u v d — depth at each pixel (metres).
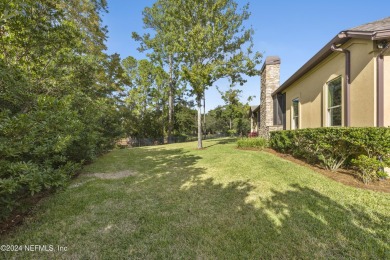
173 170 5.90
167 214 3.10
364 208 2.99
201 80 9.96
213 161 6.91
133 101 25.33
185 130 31.52
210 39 9.80
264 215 2.93
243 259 2.09
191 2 9.72
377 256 2.06
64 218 3.05
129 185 4.61
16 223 2.96
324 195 3.51
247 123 27.88
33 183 2.30
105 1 13.16
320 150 5.18
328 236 2.39
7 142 2.20
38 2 4.46
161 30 18.47
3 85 3.33
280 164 5.84
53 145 2.78
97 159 8.38
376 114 4.45
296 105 9.40
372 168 3.96
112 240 2.49
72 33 5.53
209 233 2.56
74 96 5.73
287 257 2.10
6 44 4.46
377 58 4.44
